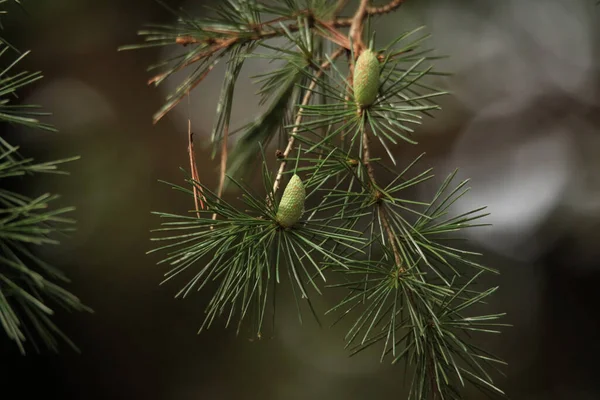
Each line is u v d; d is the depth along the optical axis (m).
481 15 2.09
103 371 2.02
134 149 2.03
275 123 0.99
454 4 2.05
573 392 2.08
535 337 2.13
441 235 1.99
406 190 2.05
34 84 1.96
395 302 0.88
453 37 2.10
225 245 0.88
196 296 2.02
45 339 0.86
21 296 0.86
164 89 2.07
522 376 2.11
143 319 2.01
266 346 2.01
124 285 1.99
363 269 0.88
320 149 0.91
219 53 0.98
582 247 2.14
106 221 1.97
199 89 2.07
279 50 0.96
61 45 1.95
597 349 2.11
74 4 1.92
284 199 0.88
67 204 1.95
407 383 1.96
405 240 0.89
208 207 0.88
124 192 1.99
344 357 1.97
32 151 1.95
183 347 2.04
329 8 0.99
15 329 0.84
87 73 2.01
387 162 2.01
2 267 0.87
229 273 0.88
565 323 2.14
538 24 2.14
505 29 2.13
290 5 0.98
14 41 1.88
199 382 2.03
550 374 2.11
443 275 0.92
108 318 2.00
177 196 2.01
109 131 2.02
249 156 0.98
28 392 1.95
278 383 1.99
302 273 1.92
